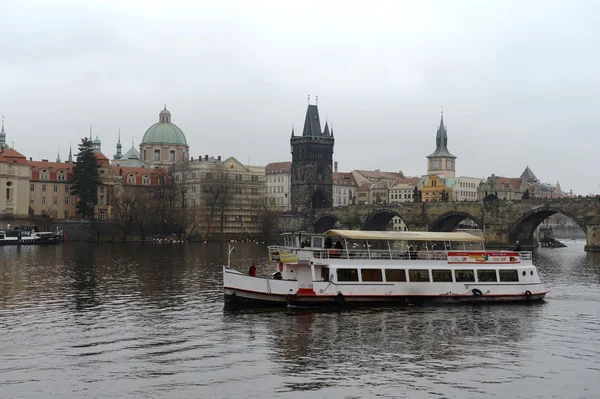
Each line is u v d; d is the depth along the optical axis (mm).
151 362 49125
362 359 50281
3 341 55375
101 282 94375
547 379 45781
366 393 42562
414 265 74062
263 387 43469
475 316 67562
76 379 44875
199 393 42281
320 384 44156
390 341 56188
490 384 44594
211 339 56500
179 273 108062
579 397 42375
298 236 74438
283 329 60406
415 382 44781
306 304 70812
